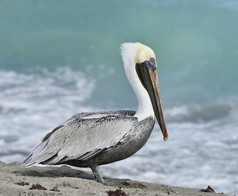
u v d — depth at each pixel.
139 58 8.82
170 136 15.31
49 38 27.78
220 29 26.16
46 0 31.17
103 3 30.67
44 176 8.68
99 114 8.62
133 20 28.75
